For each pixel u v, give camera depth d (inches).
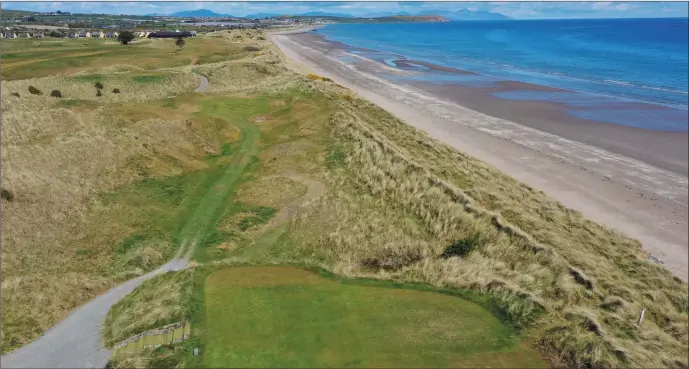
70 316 634.2
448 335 598.2
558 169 1398.9
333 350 556.4
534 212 1073.5
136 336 582.9
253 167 1182.9
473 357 559.8
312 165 1197.1
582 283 774.5
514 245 863.1
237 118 1555.1
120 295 686.5
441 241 888.9
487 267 795.4
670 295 814.5
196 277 720.3
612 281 808.9
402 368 530.3
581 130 1798.7
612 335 648.4
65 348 572.1
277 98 1839.3
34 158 1042.1
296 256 810.2
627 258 917.8
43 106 1393.9
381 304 663.1
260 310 634.8
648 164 1451.8
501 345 587.5
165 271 751.1
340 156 1253.1
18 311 623.2
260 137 1395.2
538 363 560.4
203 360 534.6
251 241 853.8
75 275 714.2
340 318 623.2
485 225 916.6
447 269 773.3
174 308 625.0
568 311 674.8
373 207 996.6
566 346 590.2
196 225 900.0
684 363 632.4
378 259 810.2
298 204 998.4
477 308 665.0
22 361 546.9
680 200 1206.3
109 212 912.9
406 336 589.9
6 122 1201.4
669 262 935.0
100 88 1925.4
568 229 1007.6
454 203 989.2
